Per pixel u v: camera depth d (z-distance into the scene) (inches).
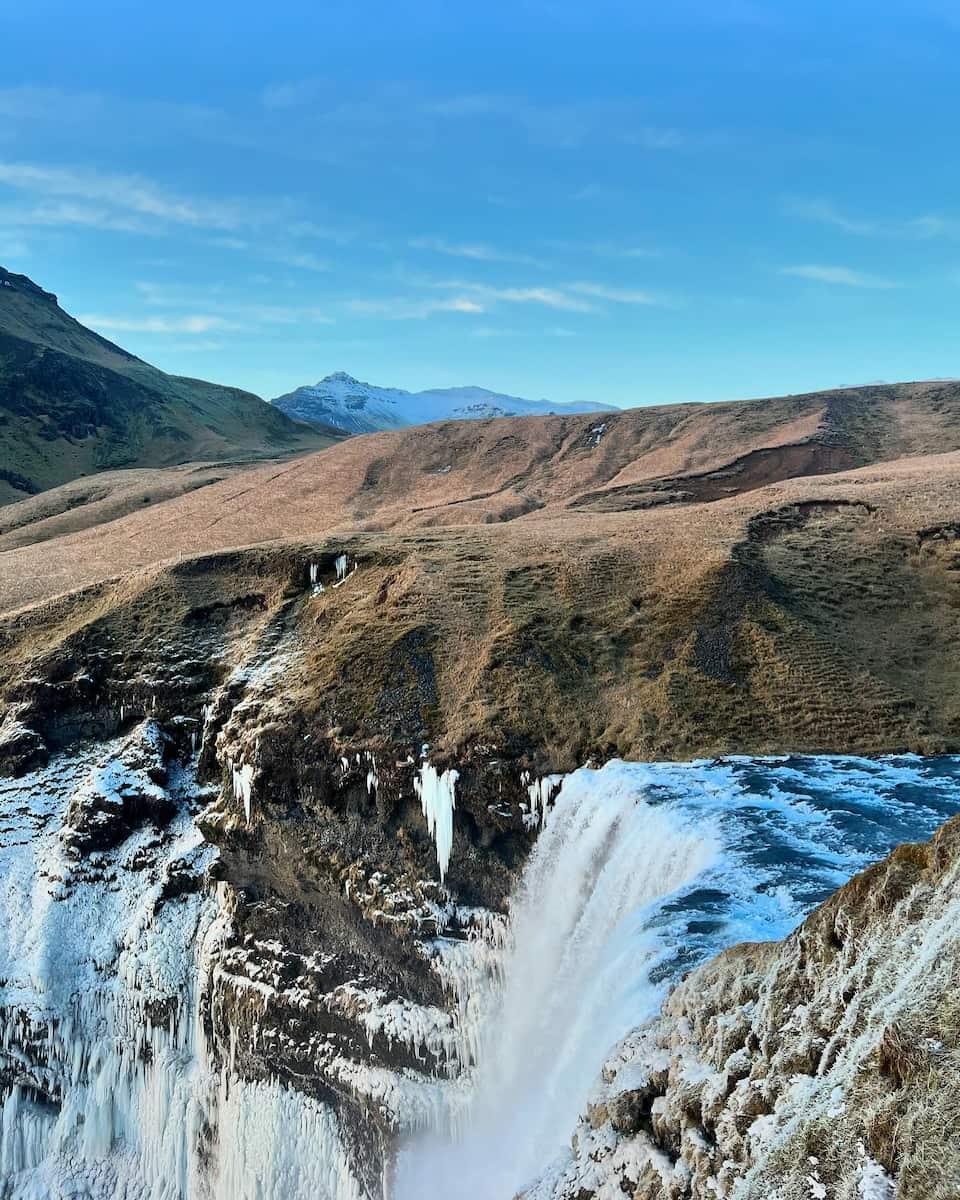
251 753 1536.7
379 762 1435.8
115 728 1812.3
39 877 1569.9
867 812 1085.1
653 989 707.4
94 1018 1443.2
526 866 1295.5
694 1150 473.1
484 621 1718.8
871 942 461.7
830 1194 361.7
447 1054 1186.6
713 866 936.3
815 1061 441.7
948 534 1942.7
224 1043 1358.3
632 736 1401.3
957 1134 326.3
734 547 1894.7
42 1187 1369.3
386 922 1314.0
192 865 1531.7
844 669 1521.9
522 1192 603.2
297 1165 1242.0
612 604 1747.0
